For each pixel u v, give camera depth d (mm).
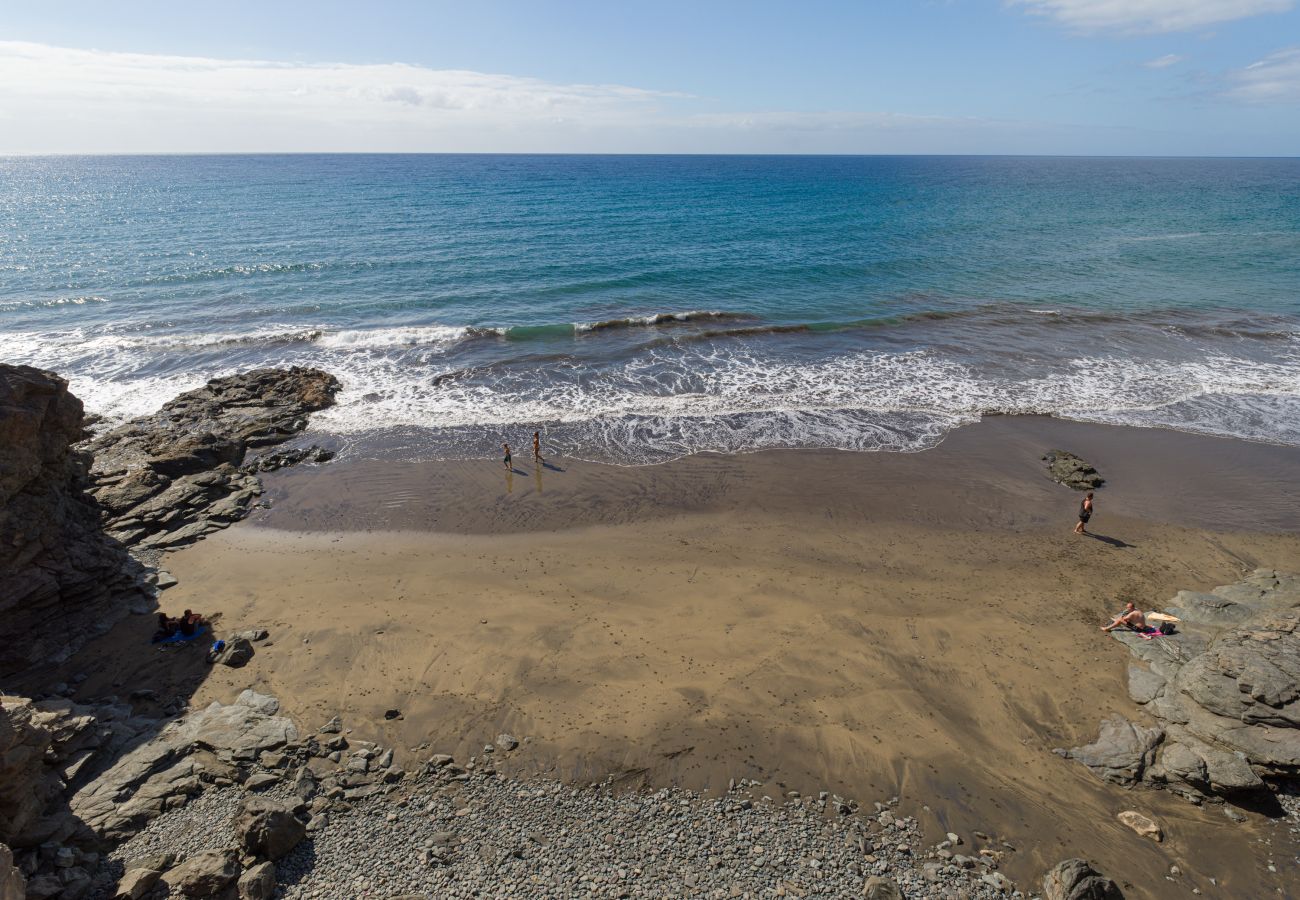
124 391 30875
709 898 10562
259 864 10820
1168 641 16062
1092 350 36156
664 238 65250
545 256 56188
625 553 20281
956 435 27594
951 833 11836
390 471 25000
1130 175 184375
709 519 22141
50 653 15727
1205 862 11398
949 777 12938
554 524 21875
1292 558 19875
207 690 14844
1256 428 27859
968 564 19797
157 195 107188
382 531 21531
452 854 11258
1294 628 14750
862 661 15789
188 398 29203
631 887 10719
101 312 41406
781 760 13250
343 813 12016
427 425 28344
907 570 19500
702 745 13562
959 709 14500
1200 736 13398
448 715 14227
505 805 12266
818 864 11203
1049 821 12094
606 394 31047
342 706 14422
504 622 17078
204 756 13031
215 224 72625
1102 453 26125
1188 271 53250
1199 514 22281
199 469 24328
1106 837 11812
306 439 27250
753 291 46750
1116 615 17469
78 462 18172
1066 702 14664
